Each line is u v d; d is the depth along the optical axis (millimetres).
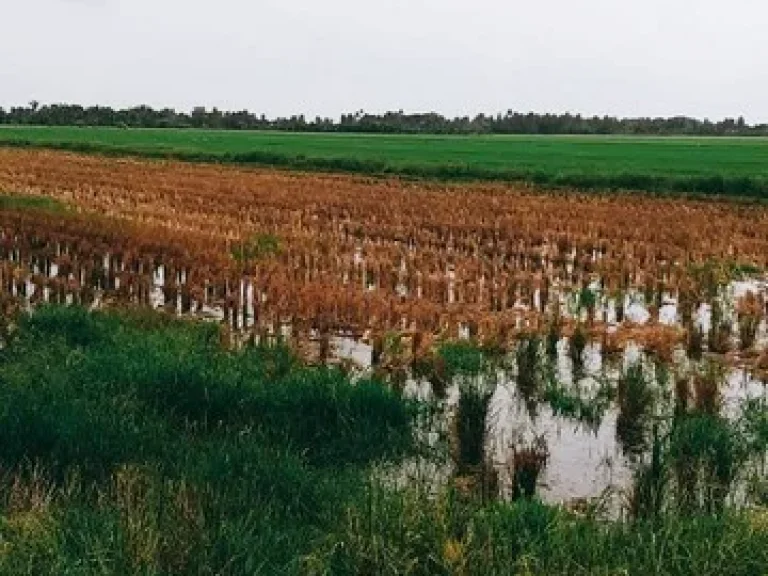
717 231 29750
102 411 9945
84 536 6945
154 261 21328
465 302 19297
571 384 13570
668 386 13453
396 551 6777
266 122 193125
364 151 83750
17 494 7840
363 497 8039
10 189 39781
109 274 19328
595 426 11758
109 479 8492
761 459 10617
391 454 10453
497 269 22688
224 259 21000
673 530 7406
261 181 46562
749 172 56031
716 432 10336
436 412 11812
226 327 15641
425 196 39719
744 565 6887
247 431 10156
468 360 14039
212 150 77625
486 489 9297
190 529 7055
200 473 8531
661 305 19828
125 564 6562
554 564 6742
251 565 6723
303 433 10672
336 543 6980
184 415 10789
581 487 9766
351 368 13758
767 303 18734
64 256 20672
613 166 64625
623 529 7645
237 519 7668
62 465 8734
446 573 6684
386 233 28594
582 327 16484
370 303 17016
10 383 11094
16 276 19078
